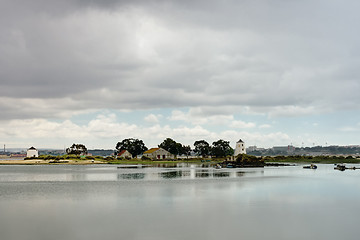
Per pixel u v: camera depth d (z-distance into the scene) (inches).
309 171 5108.3
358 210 1691.7
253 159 6894.7
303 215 1566.2
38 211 1633.9
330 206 1800.0
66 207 1734.7
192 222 1413.6
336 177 3821.4
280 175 4097.0
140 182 3053.6
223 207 1745.8
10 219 1464.1
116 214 1562.5
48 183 2952.8
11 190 2428.6
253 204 1843.0
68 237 1206.9
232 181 3179.1
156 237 1205.7
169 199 2000.5
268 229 1321.4
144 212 1609.3
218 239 1185.4
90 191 2370.8
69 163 7204.7
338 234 1261.1
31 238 1196.5
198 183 2967.5
